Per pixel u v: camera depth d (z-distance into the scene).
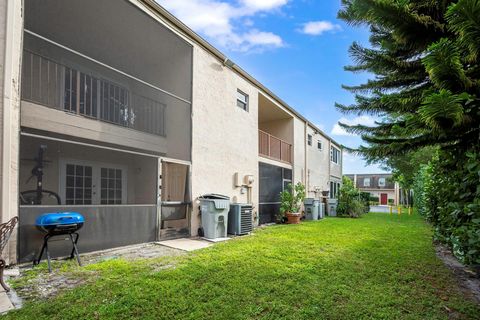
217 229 6.95
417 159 16.67
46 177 6.30
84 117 6.21
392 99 4.49
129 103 7.78
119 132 6.90
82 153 7.09
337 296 3.30
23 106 5.24
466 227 3.66
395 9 3.62
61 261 4.42
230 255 5.05
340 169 23.31
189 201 7.03
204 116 7.67
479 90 2.84
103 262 4.41
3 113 3.92
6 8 4.02
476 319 2.76
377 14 3.76
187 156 7.14
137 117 8.04
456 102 2.46
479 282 3.81
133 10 6.03
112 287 3.37
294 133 13.78
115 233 5.41
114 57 7.86
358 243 6.46
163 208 6.42
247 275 3.94
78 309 2.80
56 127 5.71
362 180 45.47
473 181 3.57
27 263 4.18
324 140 18.72
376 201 38.06
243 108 9.87
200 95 7.57
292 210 11.30
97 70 7.61
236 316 2.77
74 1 5.73
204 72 7.77
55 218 4.01
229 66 8.84
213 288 3.44
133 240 5.73
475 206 3.21
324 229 9.07
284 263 4.59
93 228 5.06
